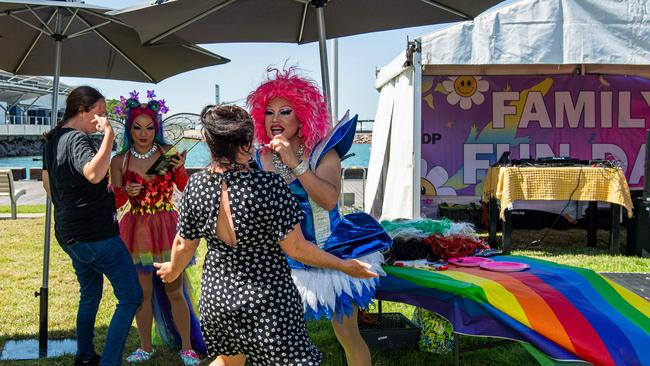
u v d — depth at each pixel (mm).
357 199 12891
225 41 4227
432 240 3605
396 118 8039
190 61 4730
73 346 3992
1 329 4359
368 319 3867
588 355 2752
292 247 2326
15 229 9398
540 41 7238
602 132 9688
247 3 3658
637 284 5371
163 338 4012
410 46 6977
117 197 3688
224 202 2232
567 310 2945
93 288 3459
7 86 48469
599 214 8727
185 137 3770
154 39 3783
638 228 6938
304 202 2838
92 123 3197
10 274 6234
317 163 2777
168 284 3645
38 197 15109
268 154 2906
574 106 9672
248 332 2270
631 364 2736
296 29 4184
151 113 3664
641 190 9086
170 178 3711
